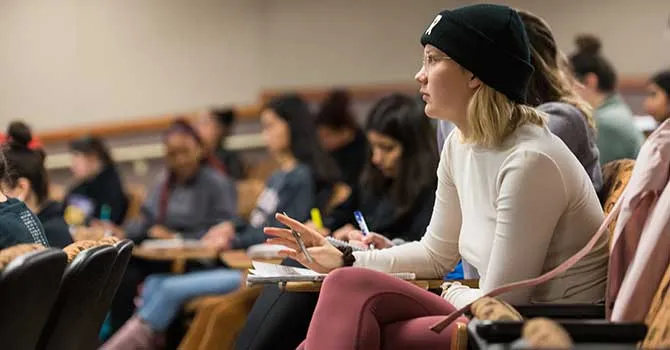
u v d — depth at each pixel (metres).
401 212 4.22
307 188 5.69
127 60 8.92
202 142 6.80
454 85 2.95
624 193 2.69
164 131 8.75
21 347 2.43
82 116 8.90
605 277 2.92
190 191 6.74
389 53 8.56
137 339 5.91
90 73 8.91
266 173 7.71
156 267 6.52
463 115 2.97
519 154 2.83
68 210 7.18
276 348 3.61
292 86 8.85
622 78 7.47
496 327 2.28
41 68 8.91
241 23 8.96
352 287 2.80
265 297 3.71
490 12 2.94
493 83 2.89
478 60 2.90
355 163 6.20
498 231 2.83
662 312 2.36
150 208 6.87
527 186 2.80
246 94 8.94
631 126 5.28
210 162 6.84
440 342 2.75
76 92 8.90
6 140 4.16
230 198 6.75
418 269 3.27
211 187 6.72
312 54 8.82
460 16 2.94
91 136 7.66
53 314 2.66
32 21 8.92
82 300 2.76
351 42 8.69
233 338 4.50
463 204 3.07
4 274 2.29
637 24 7.49
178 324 6.00
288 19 8.88
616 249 2.66
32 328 2.46
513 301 2.81
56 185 8.70
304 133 5.82
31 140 4.22
